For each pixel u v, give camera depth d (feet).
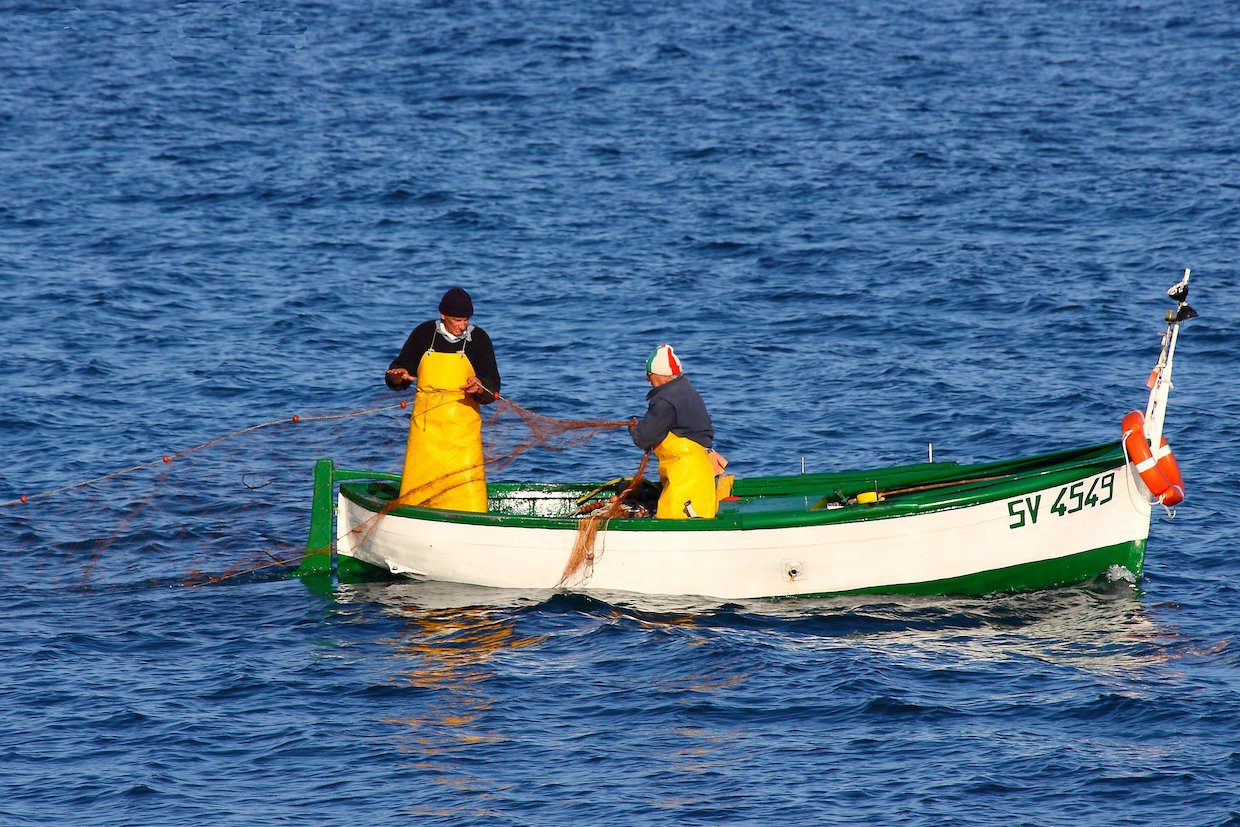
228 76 538.47
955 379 244.22
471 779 119.03
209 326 274.36
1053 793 115.34
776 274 311.88
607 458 210.79
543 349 262.88
